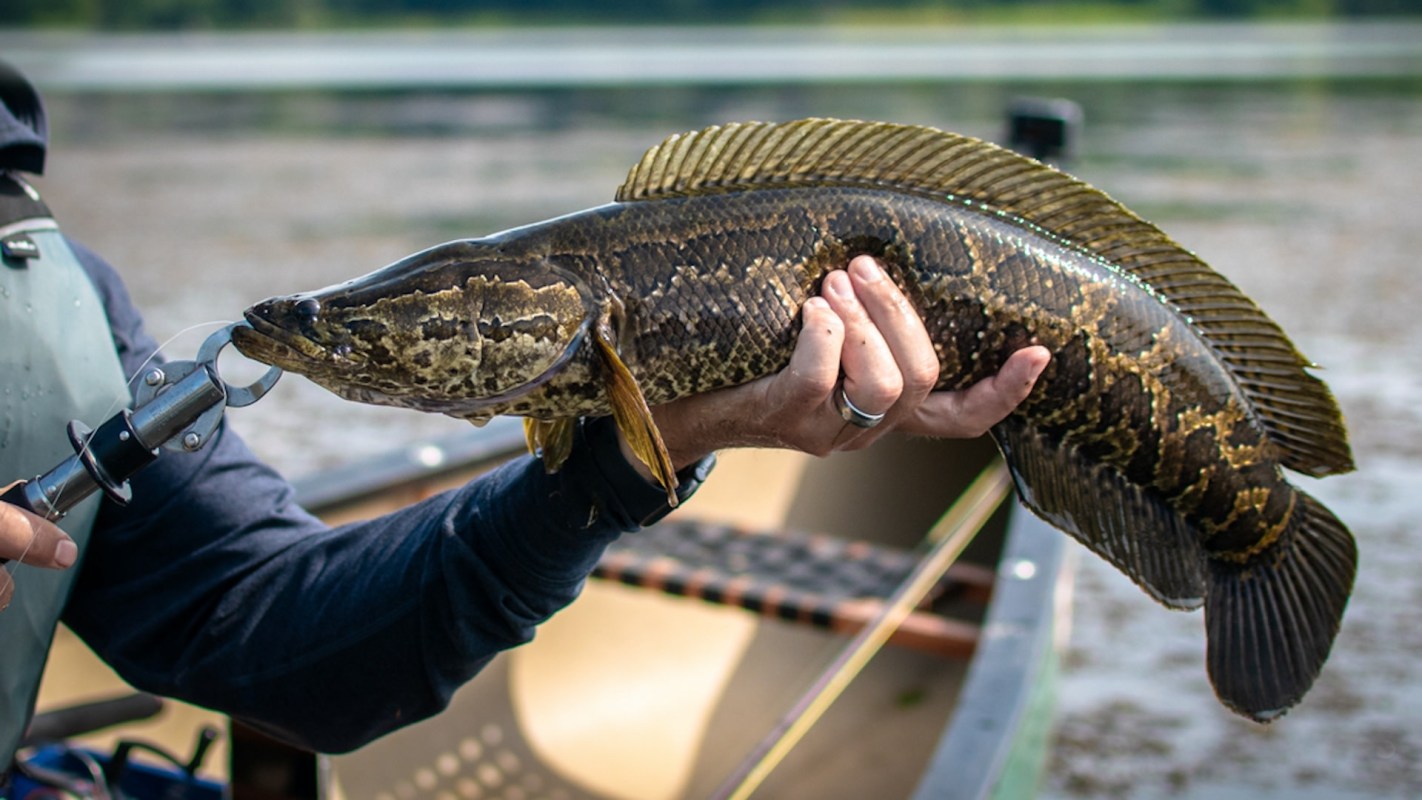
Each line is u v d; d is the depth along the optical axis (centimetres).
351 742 202
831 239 193
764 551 477
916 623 405
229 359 845
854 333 184
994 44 3591
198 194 1356
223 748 360
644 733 427
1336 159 1595
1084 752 489
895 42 3712
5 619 190
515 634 192
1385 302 963
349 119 1955
